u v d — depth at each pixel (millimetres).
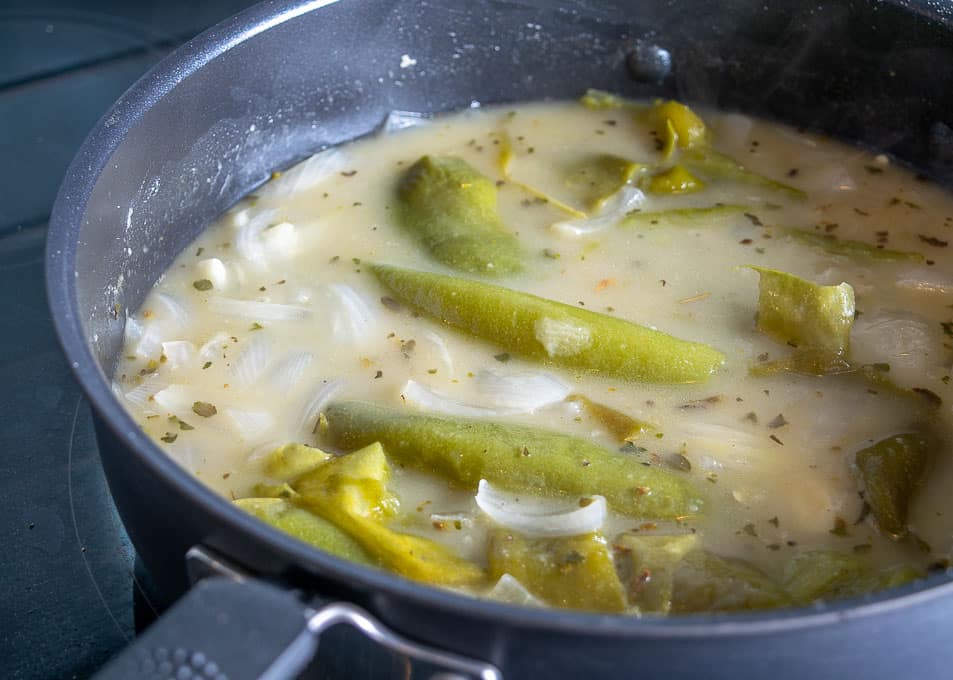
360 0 385
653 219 378
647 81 423
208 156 369
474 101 424
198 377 333
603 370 332
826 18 390
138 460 247
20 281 381
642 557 284
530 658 231
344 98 403
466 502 302
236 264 365
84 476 332
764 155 407
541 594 279
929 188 395
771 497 306
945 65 378
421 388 325
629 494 300
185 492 238
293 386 330
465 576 281
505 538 288
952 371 336
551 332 332
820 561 288
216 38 358
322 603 235
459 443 305
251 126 382
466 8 401
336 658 253
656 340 332
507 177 394
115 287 332
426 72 412
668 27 410
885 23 382
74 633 298
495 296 339
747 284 359
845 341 337
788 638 227
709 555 286
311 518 287
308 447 309
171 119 346
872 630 232
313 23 380
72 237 284
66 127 431
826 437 320
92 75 451
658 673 231
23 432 342
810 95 408
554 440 308
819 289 334
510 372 333
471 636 230
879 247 372
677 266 364
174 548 264
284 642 225
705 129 410
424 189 379
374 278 358
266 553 236
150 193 345
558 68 422
